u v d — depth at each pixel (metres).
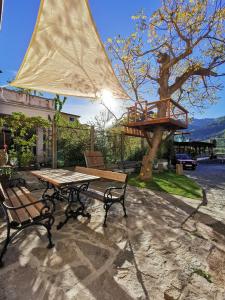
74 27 2.63
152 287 2.02
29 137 10.34
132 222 3.65
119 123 16.27
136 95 11.97
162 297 1.89
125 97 5.39
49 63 3.46
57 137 9.21
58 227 3.23
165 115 8.73
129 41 10.34
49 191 5.52
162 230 3.38
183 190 6.71
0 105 10.31
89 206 4.43
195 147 31.28
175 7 8.63
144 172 8.52
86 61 3.47
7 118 8.73
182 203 5.12
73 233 3.11
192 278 2.19
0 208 3.93
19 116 8.99
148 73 11.30
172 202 5.18
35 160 9.40
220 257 2.63
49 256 2.46
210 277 2.22
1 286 1.94
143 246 2.81
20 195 3.46
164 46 10.17
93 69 3.75
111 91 5.02
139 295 1.90
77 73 3.91
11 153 8.38
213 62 9.77
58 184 3.24
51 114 12.33
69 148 9.37
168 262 2.46
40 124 9.84
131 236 3.10
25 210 2.83
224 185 8.36
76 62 3.49
